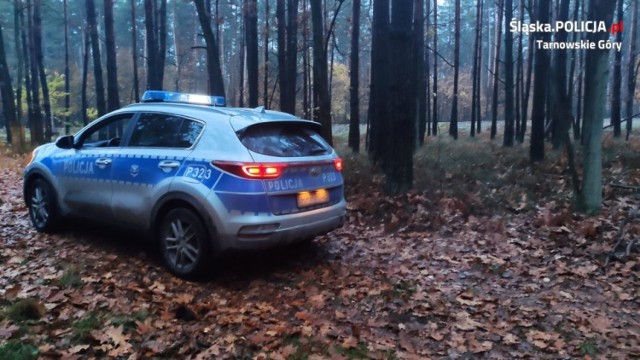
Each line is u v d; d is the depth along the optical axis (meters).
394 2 8.50
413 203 8.19
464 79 44.22
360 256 6.10
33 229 6.71
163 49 20.84
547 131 18.05
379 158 11.61
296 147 5.32
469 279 5.46
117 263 5.50
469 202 8.23
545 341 4.11
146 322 4.07
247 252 4.88
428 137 24.52
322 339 4.01
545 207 7.97
